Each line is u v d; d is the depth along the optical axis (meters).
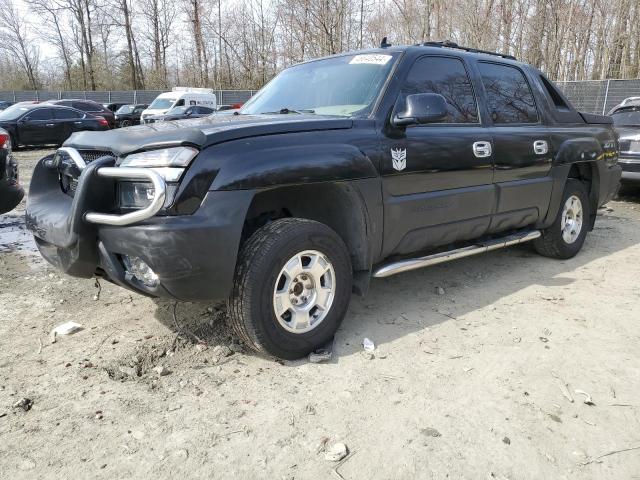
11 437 2.46
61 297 4.16
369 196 3.34
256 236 2.99
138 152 2.85
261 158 2.88
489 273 4.89
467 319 3.82
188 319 3.71
